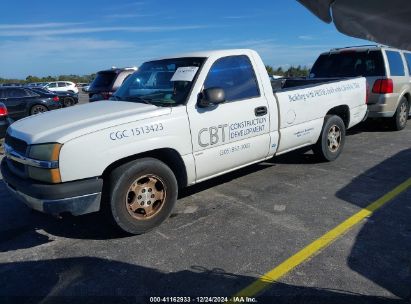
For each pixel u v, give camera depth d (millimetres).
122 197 3770
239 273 3197
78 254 3629
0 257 3629
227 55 4684
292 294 2895
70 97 22578
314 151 6184
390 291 2889
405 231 3826
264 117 4941
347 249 3506
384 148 7172
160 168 3980
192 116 4195
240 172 5926
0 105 8055
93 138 3547
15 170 3900
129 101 4586
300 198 4789
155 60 5152
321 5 2047
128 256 3545
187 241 3783
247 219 4230
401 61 8570
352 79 6570
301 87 5691
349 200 4668
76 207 3543
